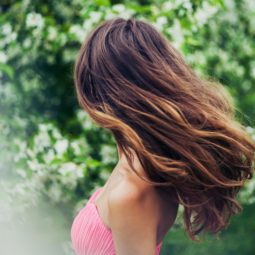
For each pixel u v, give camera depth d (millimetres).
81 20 4316
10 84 4551
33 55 4402
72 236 1919
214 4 3990
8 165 3752
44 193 3697
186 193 1652
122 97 1643
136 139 1595
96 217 1817
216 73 4871
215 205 1756
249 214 4941
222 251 4742
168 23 3984
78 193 4051
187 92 1674
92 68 1694
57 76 4734
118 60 1667
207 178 1650
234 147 1696
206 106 1697
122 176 1686
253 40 5195
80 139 4309
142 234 1625
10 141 4035
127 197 1614
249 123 3994
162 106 1626
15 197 3611
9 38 4102
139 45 1688
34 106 4730
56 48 4312
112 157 4285
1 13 4625
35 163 3547
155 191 1635
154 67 1665
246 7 5082
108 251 1792
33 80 4609
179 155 1632
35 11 4531
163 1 4324
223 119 1705
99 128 4410
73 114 4828
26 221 3682
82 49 1748
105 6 3961
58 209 3811
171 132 1620
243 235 4910
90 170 4137
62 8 4555
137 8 3934
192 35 4148
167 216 1702
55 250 3791
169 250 4461
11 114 4441
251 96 5348
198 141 1639
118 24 1739
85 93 1716
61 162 3592
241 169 1733
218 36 4938
